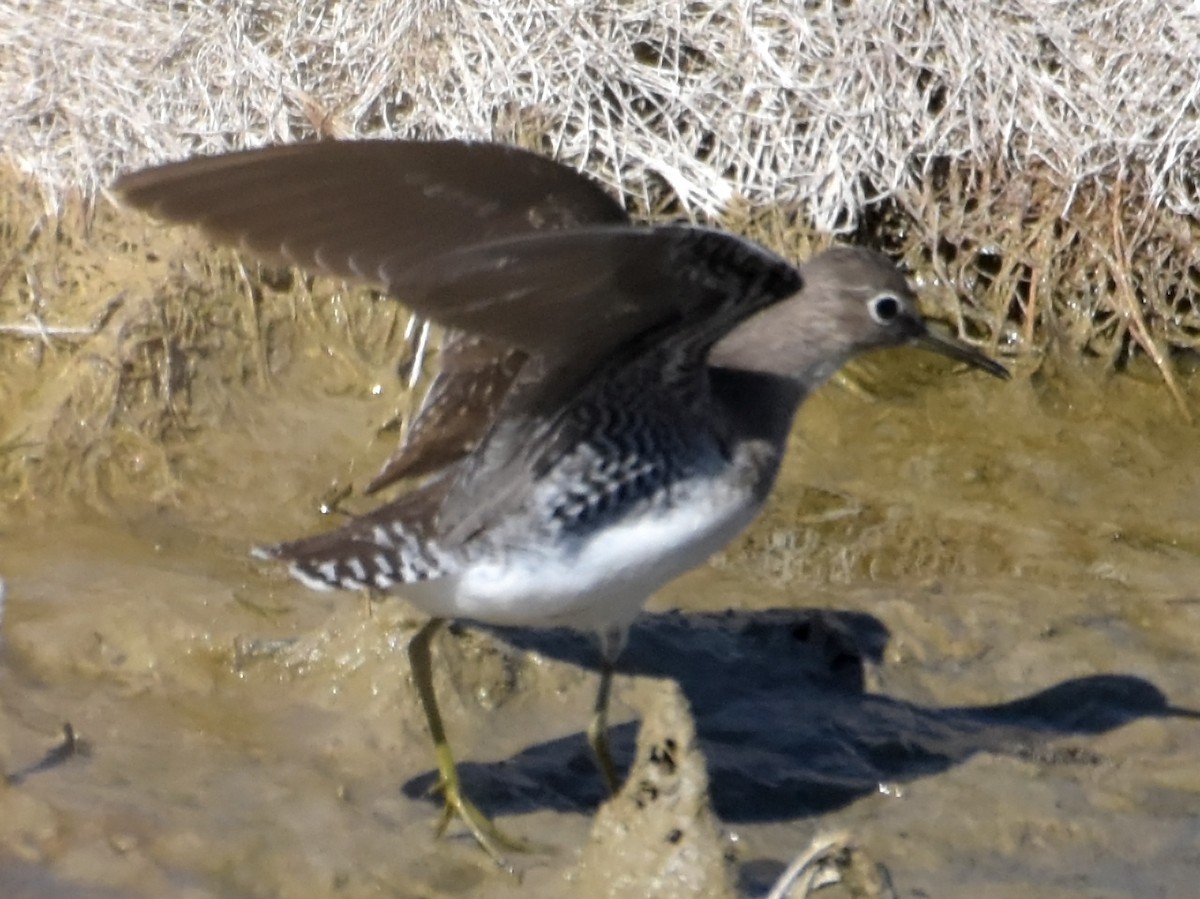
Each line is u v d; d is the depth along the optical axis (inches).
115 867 351.3
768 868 366.3
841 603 451.8
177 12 550.6
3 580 429.7
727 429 370.6
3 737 382.3
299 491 478.6
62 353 498.0
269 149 325.4
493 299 314.2
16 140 523.5
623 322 331.0
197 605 428.8
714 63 546.0
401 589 364.2
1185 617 456.1
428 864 361.7
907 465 505.7
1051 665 437.4
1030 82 546.0
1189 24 555.2
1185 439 523.8
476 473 358.0
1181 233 542.0
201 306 503.8
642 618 440.5
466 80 533.3
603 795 389.7
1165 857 378.0
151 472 478.0
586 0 546.0
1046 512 494.0
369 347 514.9
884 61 542.3
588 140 530.3
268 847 359.9
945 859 373.7
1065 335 537.6
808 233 529.3
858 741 410.0
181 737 390.9
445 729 402.6
